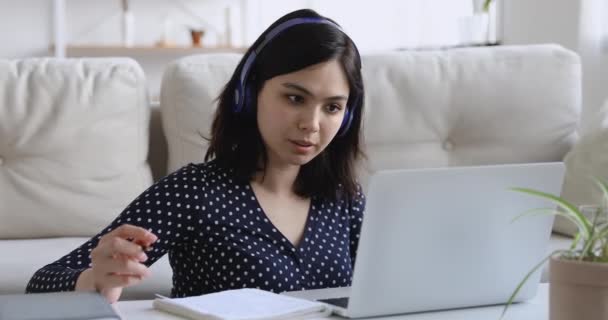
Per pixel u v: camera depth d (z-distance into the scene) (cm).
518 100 239
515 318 110
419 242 107
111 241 107
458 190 107
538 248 116
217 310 103
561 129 241
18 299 95
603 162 223
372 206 102
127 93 226
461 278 112
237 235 136
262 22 524
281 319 102
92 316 88
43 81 222
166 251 135
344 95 130
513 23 407
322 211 143
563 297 90
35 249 204
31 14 495
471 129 238
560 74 244
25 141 218
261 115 133
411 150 235
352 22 506
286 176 141
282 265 136
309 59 126
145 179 227
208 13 525
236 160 138
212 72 225
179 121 221
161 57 520
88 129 221
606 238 92
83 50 493
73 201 219
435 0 463
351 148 144
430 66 238
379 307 107
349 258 145
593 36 361
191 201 134
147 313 107
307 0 520
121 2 511
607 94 360
